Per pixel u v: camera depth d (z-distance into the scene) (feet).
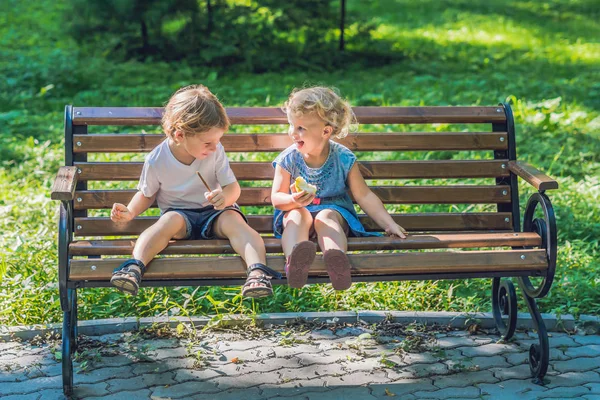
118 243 10.88
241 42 37.37
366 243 11.01
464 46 45.55
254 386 11.27
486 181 20.97
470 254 10.87
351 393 11.07
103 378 11.45
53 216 17.60
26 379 11.44
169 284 10.73
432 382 11.43
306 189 11.00
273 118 12.80
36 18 48.24
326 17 39.34
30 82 31.35
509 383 11.44
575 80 34.99
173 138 11.03
